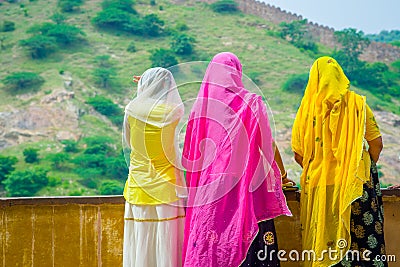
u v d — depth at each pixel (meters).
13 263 2.92
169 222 2.46
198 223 2.36
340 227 2.45
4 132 54.62
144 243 2.47
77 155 52.50
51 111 57.22
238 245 2.31
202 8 82.12
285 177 2.76
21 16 76.75
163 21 76.12
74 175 50.34
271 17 80.75
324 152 2.53
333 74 2.57
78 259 2.92
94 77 63.12
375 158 2.60
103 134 55.47
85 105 58.78
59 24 72.56
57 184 49.22
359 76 70.31
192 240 2.36
